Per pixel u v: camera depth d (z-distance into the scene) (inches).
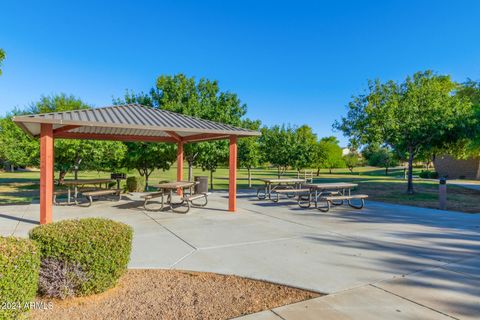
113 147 582.9
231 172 357.4
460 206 406.9
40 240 119.5
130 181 563.8
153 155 590.9
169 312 114.5
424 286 139.3
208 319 109.1
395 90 565.3
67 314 111.8
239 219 308.8
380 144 555.8
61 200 448.5
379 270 160.6
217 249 201.3
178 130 309.0
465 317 110.3
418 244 214.4
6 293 85.5
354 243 217.2
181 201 414.6
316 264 170.4
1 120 779.4
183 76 610.9
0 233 244.8
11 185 716.0
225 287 139.4
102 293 130.2
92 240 123.7
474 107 601.3
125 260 137.1
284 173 1499.8
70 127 312.2
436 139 533.6
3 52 279.1
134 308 117.6
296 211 360.5
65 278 121.0
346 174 1485.0
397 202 446.6
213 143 593.6
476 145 569.0
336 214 341.1
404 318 109.6
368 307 118.2
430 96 522.6
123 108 373.7
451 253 192.5
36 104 893.2
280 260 177.8
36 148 654.5
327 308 117.6
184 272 158.7
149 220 302.8
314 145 940.6
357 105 574.6
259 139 850.1
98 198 464.4
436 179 1037.2
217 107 603.2
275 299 126.5
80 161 628.1
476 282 144.3
